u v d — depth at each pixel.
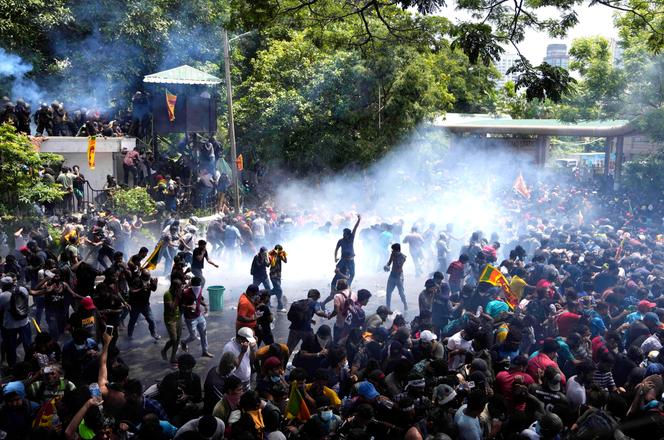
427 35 18.45
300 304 10.29
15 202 18.00
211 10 32.66
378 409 6.71
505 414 6.71
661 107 27.91
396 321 9.57
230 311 14.96
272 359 7.53
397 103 33.06
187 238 18.16
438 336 10.25
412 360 8.33
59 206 20.73
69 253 13.23
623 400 6.91
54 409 6.71
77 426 6.16
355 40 25.45
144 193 21.64
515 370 7.64
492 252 14.51
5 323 10.45
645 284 12.11
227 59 24.41
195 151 27.02
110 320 11.11
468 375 7.67
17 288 10.50
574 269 12.93
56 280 11.70
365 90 33.09
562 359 8.45
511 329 8.38
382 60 31.83
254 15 15.47
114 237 17.94
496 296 10.95
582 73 29.67
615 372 8.27
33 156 18.53
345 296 10.57
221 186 26.75
